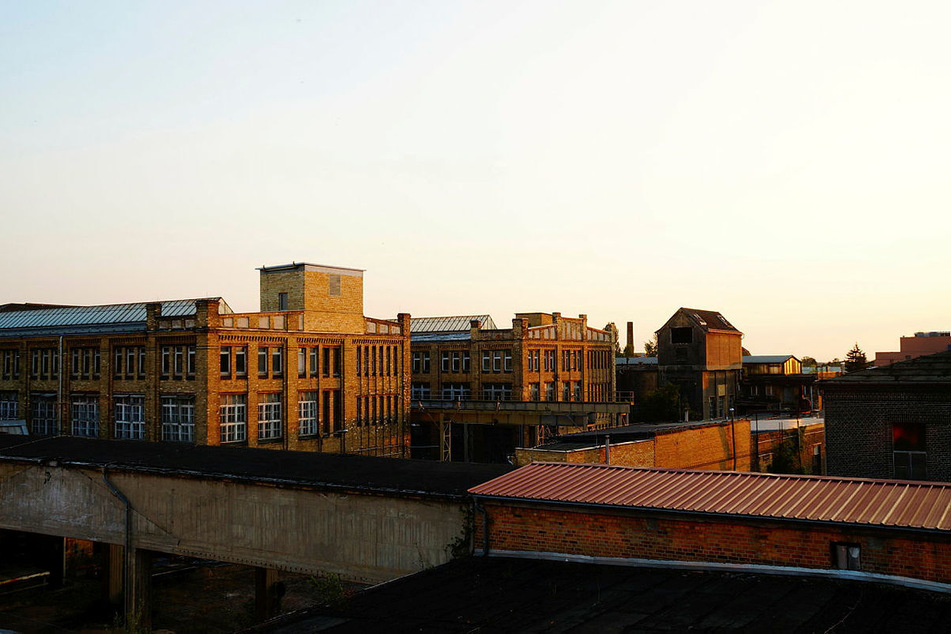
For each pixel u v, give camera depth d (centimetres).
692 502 1458
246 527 2216
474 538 1714
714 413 7325
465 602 1328
